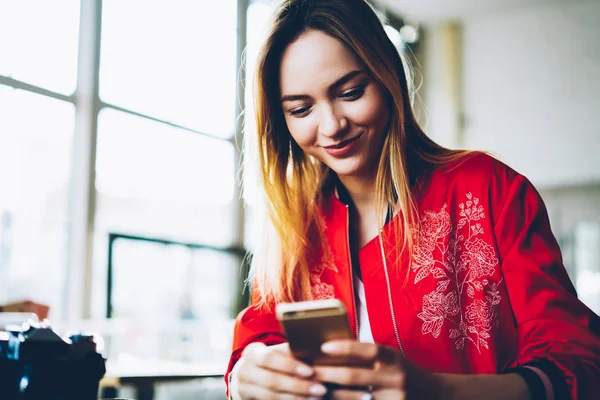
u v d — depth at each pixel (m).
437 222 1.07
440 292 1.05
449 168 1.09
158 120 5.86
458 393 0.77
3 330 0.96
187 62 6.17
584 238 9.11
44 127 5.04
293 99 1.01
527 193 1.04
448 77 9.15
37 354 0.79
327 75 0.97
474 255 1.04
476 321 1.04
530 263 0.98
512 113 9.00
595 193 8.98
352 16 0.98
